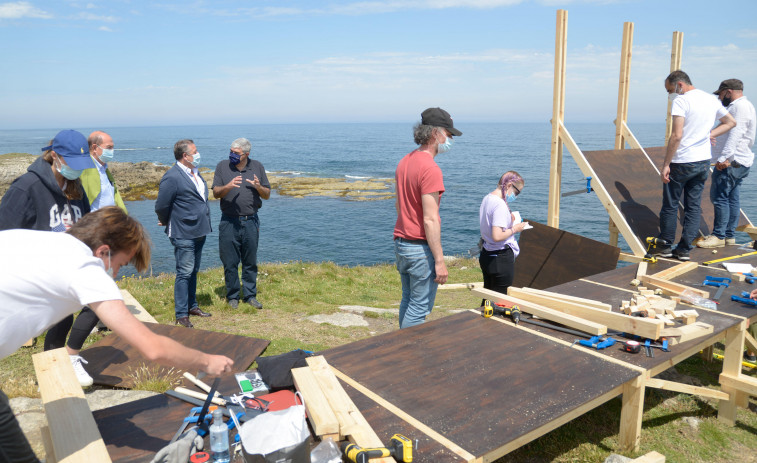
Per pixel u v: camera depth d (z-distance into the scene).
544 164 89.19
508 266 5.14
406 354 3.31
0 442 1.78
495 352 3.35
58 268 1.84
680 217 6.72
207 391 2.99
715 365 4.96
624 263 25.64
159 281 8.38
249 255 6.58
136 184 44.19
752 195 41.97
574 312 3.92
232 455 2.27
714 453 3.52
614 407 3.93
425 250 3.96
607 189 6.45
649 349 3.38
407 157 4.00
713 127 5.94
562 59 6.61
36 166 3.60
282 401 2.79
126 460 2.24
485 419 2.54
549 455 3.32
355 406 2.61
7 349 1.88
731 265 5.31
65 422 2.28
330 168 80.62
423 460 2.21
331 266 10.77
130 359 4.23
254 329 5.69
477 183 60.50
